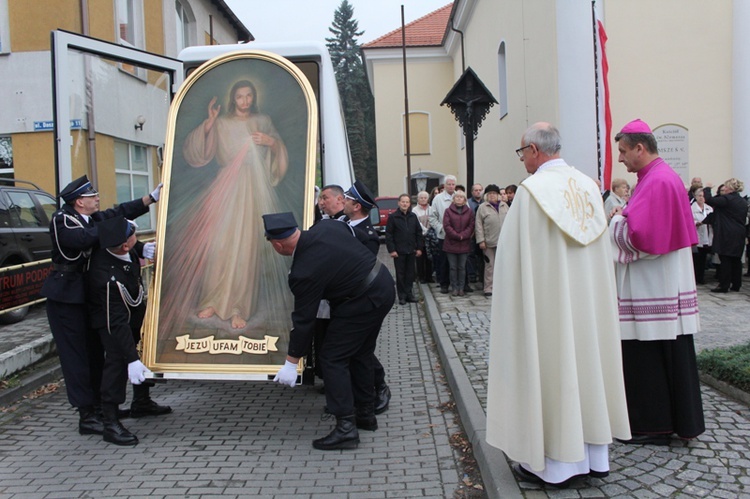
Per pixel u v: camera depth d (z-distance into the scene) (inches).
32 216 361.7
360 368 190.1
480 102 376.8
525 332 132.4
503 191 446.6
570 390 129.7
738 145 454.3
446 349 262.7
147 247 202.8
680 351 154.4
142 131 282.2
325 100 265.7
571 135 458.0
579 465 135.3
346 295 175.2
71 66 238.2
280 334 195.2
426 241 480.4
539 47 557.3
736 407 183.3
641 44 458.6
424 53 1262.3
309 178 207.0
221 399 228.5
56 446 184.5
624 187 348.2
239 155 212.2
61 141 230.7
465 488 152.6
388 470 163.9
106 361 184.4
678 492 133.5
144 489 155.1
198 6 824.9
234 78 218.2
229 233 205.3
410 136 1280.8
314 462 170.1
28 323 323.9
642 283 154.3
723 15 454.6
